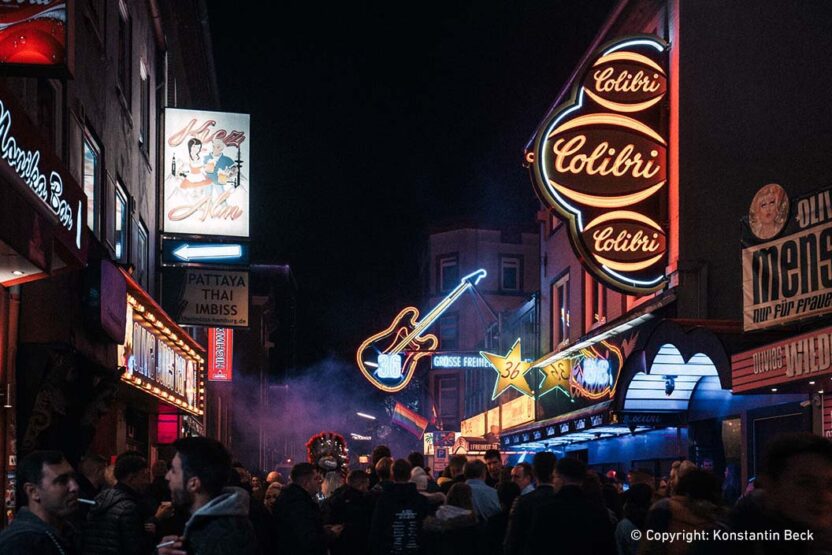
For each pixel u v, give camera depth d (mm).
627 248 18688
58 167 9430
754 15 18797
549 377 27234
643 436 21922
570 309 27172
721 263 18406
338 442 13703
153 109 22141
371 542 10062
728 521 4641
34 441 10820
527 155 19266
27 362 10883
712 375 17922
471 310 53938
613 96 19016
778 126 18453
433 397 56000
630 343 21047
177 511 8586
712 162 18641
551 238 29672
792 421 15445
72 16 9023
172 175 21203
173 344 19484
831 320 13664
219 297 20875
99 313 12102
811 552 3625
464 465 12719
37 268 8828
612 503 10977
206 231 21047
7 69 8844
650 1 20234
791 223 13477
